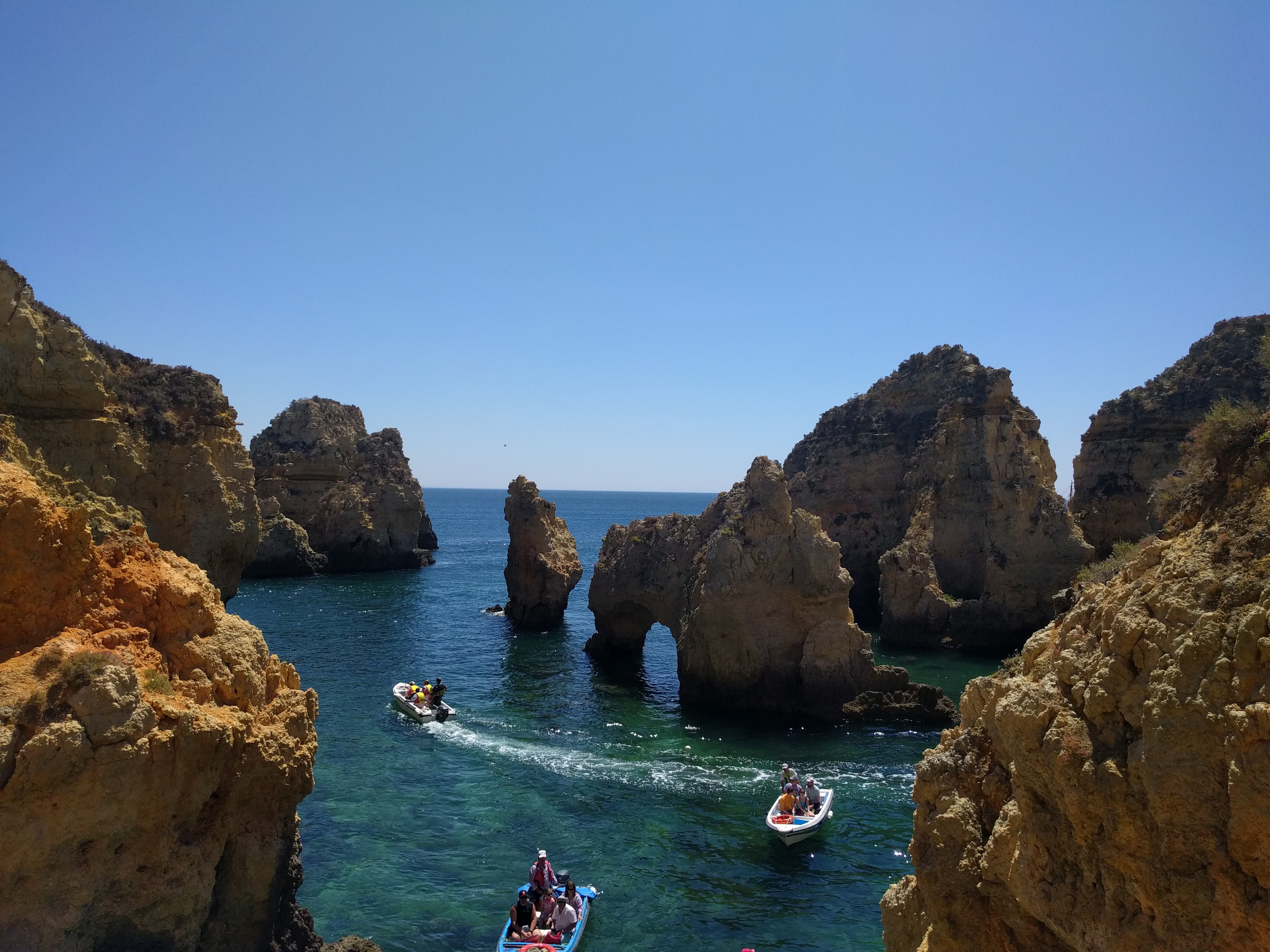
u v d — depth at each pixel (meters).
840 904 23.97
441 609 80.50
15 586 15.22
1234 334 68.31
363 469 116.19
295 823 18.11
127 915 14.70
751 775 34.06
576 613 83.25
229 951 16.62
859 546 75.62
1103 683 9.91
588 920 22.94
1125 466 69.81
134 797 14.46
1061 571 61.06
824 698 42.59
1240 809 8.07
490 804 30.64
